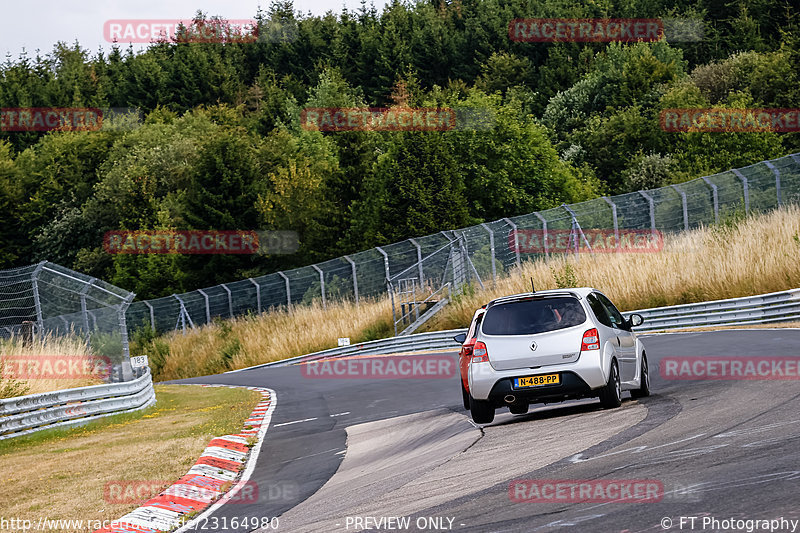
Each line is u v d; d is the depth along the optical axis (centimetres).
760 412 3425
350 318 15350
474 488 2766
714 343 7194
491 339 4228
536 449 3338
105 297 9544
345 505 2880
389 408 6331
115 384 7725
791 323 8481
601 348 4131
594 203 14025
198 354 16550
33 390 7444
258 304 16725
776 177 12838
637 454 2886
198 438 5416
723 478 2361
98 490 3853
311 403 7581
